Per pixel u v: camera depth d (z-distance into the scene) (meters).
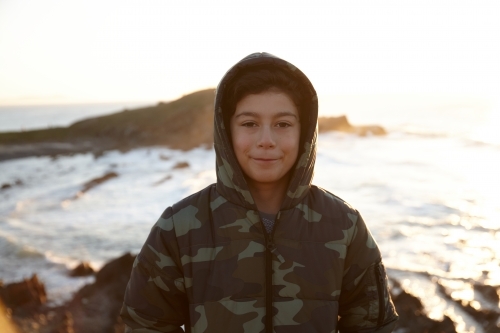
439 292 10.38
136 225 20.02
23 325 8.32
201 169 36.88
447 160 38.44
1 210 24.47
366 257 1.79
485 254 13.58
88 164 45.47
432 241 15.12
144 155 50.09
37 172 41.50
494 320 8.56
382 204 21.61
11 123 186.00
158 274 1.70
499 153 42.25
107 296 9.80
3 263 14.80
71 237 18.42
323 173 32.38
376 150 47.34
